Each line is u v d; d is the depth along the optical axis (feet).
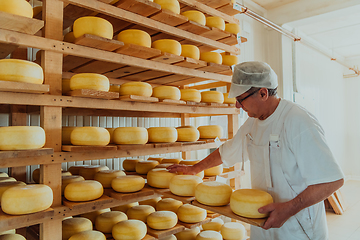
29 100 4.20
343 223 12.92
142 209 6.24
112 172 5.88
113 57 5.17
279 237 4.54
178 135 6.45
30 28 4.02
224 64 7.41
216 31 6.67
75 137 4.69
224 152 5.73
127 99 5.19
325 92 21.44
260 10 14.80
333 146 22.12
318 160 3.91
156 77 7.67
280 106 4.57
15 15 3.68
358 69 24.22
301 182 4.35
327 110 21.50
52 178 4.54
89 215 6.01
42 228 4.39
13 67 3.84
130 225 5.23
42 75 4.26
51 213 4.07
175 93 6.03
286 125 4.34
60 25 4.63
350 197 17.85
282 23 14.66
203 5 6.74
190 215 6.06
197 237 6.42
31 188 4.05
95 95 4.63
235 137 5.68
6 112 6.33
